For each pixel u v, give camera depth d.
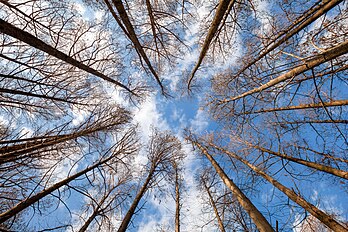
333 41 4.55
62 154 5.38
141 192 7.75
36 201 4.09
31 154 4.29
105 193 6.90
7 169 4.04
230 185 6.29
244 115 7.73
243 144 8.41
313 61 3.80
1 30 3.24
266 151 7.16
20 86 5.22
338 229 3.86
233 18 5.85
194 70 7.68
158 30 6.15
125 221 6.33
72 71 6.03
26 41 3.67
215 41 6.77
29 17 4.32
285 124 6.97
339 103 5.36
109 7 4.69
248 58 6.58
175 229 8.17
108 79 6.48
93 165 5.79
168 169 9.94
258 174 6.77
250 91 6.82
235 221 6.25
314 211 4.45
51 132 4.95
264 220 4.57
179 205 9.21
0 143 4.23
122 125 7.18
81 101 6.87
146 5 5.49
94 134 6.10
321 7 3.93
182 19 6.17
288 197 5.27
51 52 4.25
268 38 5.45
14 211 3.73
